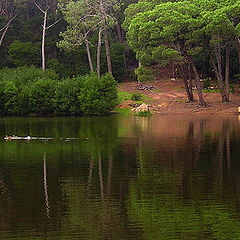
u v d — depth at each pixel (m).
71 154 25.17
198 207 15.05
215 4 51.09
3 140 31.27
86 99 53.59
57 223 13.74
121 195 16.58
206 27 48.16
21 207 15.27
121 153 25.22
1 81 57.97
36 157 24.34
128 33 53.25
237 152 24.89
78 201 15.89
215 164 21.81
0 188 17.70
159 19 49.28
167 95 61.59
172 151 25.61
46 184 18.25
